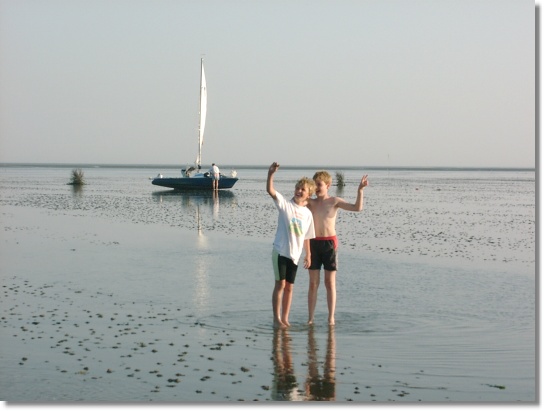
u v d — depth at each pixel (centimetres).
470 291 1425
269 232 2652
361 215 3641
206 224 3008
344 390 802
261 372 867
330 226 1138
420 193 6675
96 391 794
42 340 1009
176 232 2650
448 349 975
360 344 1002
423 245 2255
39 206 4206
